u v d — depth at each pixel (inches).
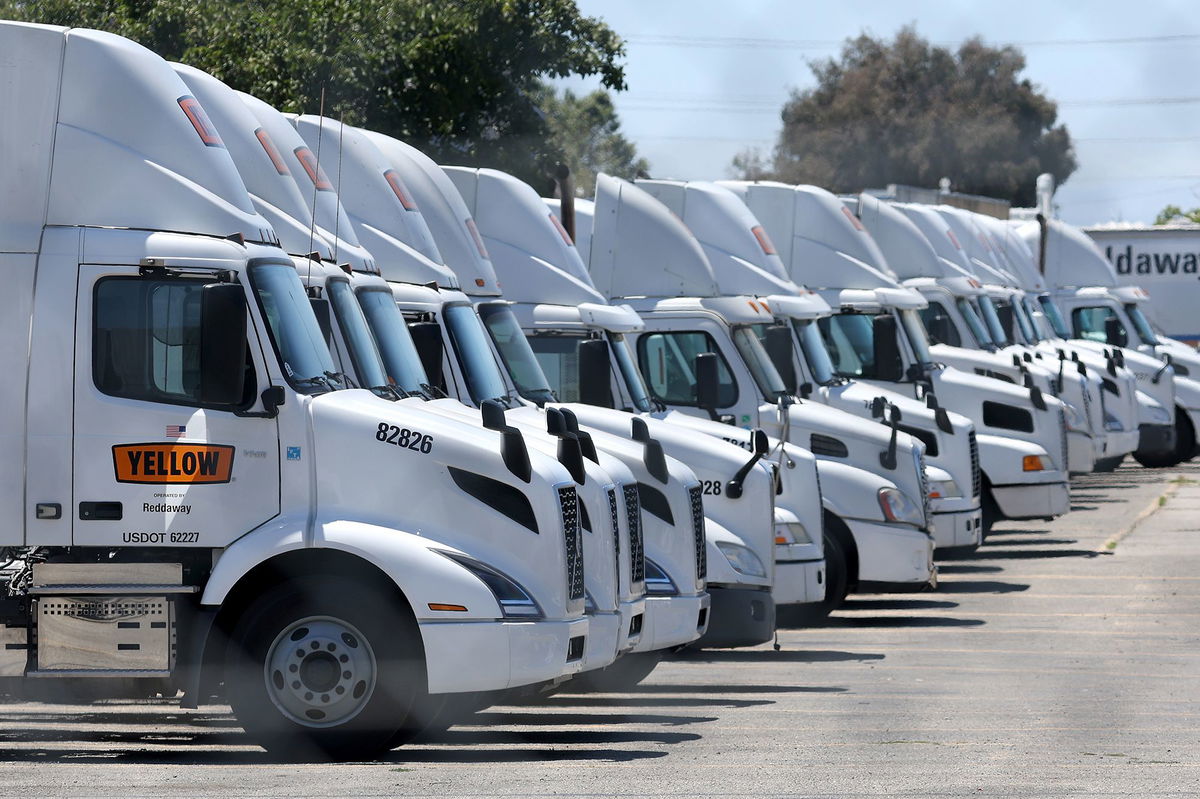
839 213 2409.0
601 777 1068.5
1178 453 4232.3
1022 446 2551.7
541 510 1139.3
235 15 2699.3
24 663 1123.9
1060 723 1333.7
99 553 1125.7
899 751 1187.3
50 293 1116.5
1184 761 1139.3
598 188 2004.2
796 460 1830.7
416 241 1555.1
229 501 1114.7
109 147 1136.8
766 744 1226.0
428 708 1123.3
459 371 1498.5
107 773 1067.3
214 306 1082.1
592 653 1226.0
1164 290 5068.9
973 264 3361.2
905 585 2048.5
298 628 1115.3
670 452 1637.6
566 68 2982.3
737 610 1604.3
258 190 1301.7
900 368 2369.6
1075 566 2564.0
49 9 2694.4
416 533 1128.2
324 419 1128.2
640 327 1800.0
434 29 2844.5
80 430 1114.7
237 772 1074.1
